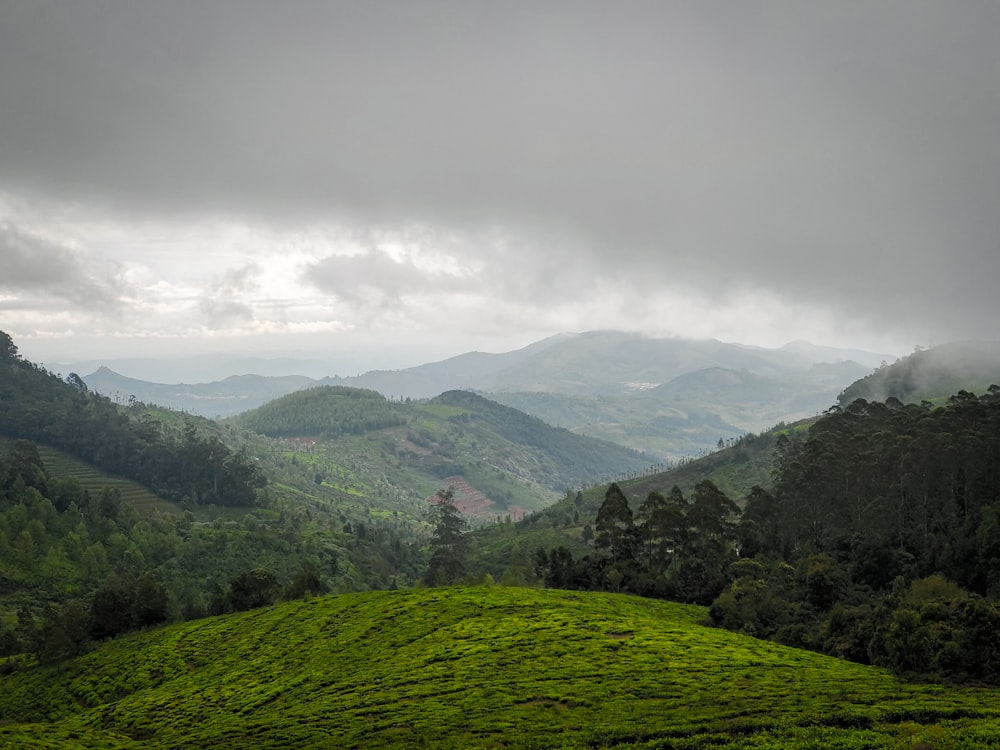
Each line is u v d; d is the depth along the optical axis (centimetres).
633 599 11275
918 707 5303
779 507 14362
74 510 19825
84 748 6644
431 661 7794
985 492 12088
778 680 6488
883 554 11331
